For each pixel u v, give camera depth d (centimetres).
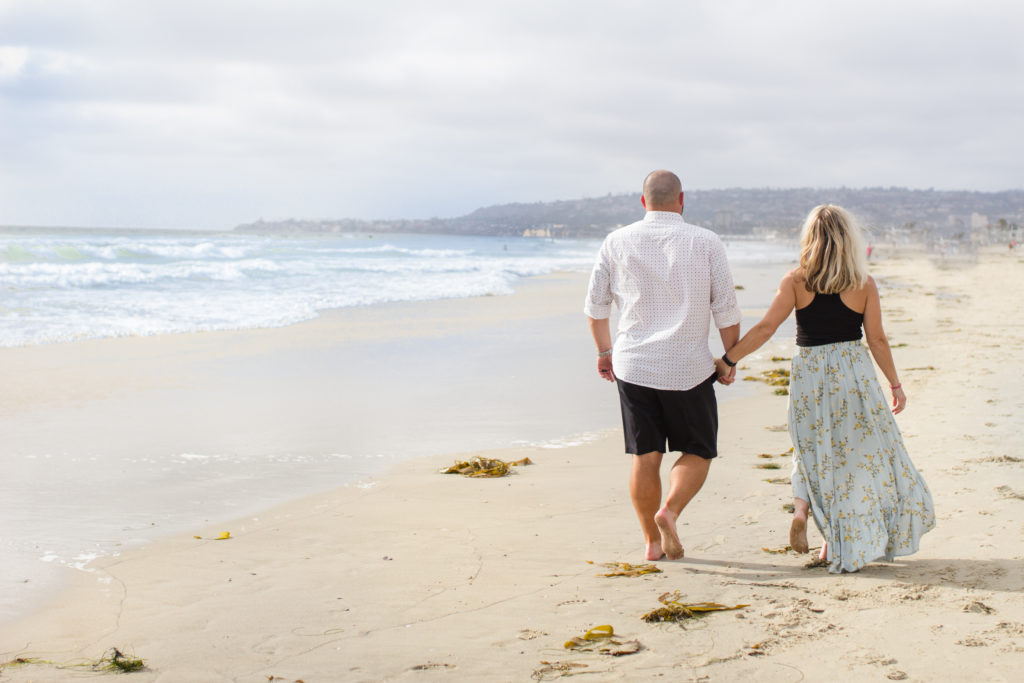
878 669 257
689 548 396
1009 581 325
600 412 792
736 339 387
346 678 264
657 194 385
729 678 256
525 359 1128
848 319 360
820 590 331
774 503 470
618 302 393
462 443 663
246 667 274
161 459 602
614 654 277
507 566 377
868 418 359
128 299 1739
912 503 354
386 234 18675
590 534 426
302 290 2112
